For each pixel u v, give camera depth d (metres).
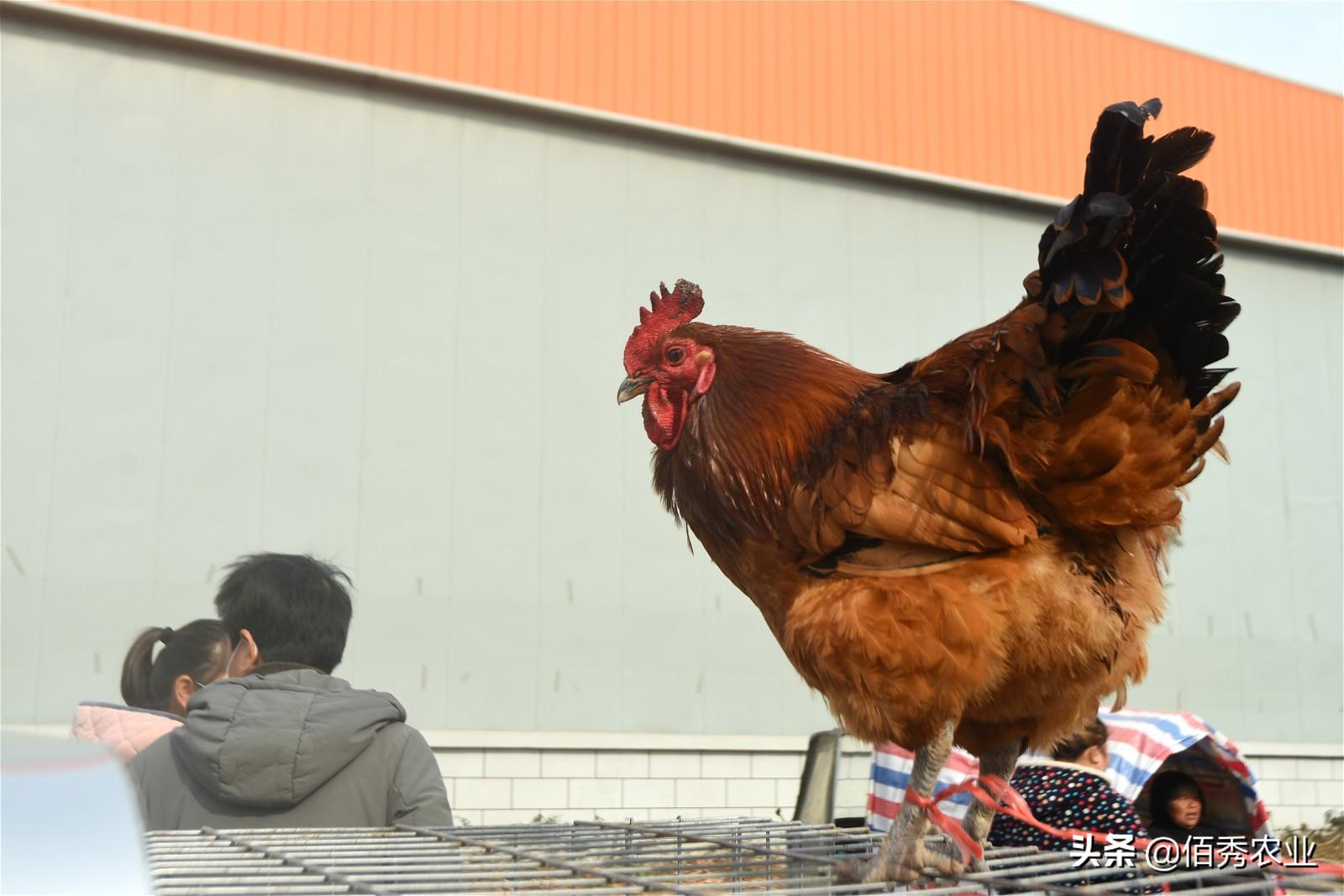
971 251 12.86
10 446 8.98
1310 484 14.30
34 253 9.25
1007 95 13.20
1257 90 14.73
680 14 11.73
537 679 10.33
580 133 11.20
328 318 10.08
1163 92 14.12
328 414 9.96
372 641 9.81
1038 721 2.51
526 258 10.84
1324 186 14.98
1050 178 13.27
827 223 12.20
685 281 3.28
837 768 6.90
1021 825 3.74
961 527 2.44
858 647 2.33
